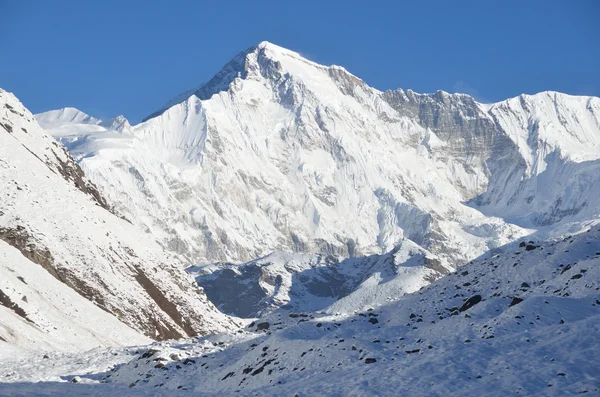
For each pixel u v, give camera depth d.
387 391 47.38
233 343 77.31
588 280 63.62
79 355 86.12
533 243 86.44
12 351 95.62
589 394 41.62
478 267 83.50
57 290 134.25
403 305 76.50
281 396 50.47
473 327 58.62
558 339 50.38
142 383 67.56
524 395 43.03
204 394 53.59
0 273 123.06
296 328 69.06
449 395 45.12
